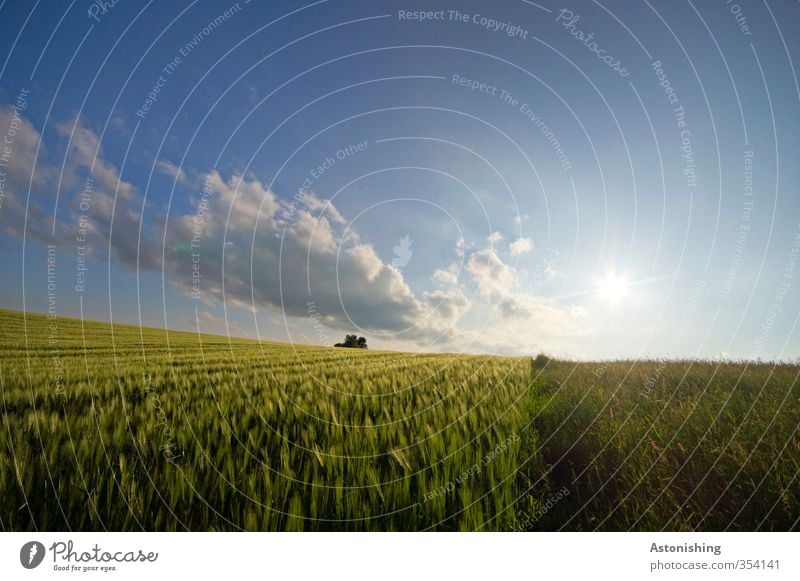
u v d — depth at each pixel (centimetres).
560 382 682
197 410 502
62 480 339
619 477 362
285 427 448
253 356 1095
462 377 750
